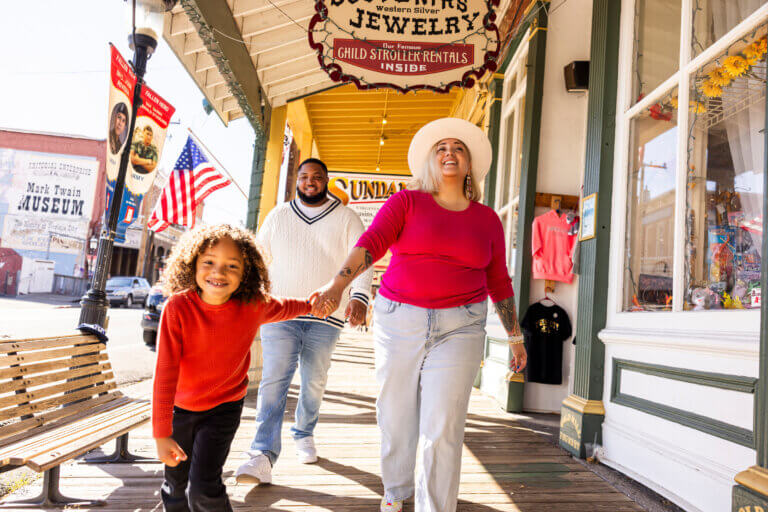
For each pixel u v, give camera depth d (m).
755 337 2.03
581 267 3.50
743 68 2.24
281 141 6.39
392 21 3.61
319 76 6.34
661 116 2.88
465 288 1.99
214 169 7.14
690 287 2.50
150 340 9.04
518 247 4.91
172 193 7.01
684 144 2.61
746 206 2.19
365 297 2.65
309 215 3.05
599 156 3.39
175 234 42.12
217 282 1.72
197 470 1.83
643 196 3.02
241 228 1.88
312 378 2.95
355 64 3.59
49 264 29.98
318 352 2.90
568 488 2.71
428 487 1.84
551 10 4.94
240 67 4.93
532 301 4.81
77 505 2.29
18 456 1.87
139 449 3.16
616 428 3.04
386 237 2.01
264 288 1.93
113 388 3.20
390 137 11.14
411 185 2.29
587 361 3.31
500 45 3.60
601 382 3.25
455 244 1.98
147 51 4.12
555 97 4.90
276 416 2.75
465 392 1.92
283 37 5.25
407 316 1.98
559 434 3.76
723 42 2.36
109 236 3.85
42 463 1.84
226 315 1.79
